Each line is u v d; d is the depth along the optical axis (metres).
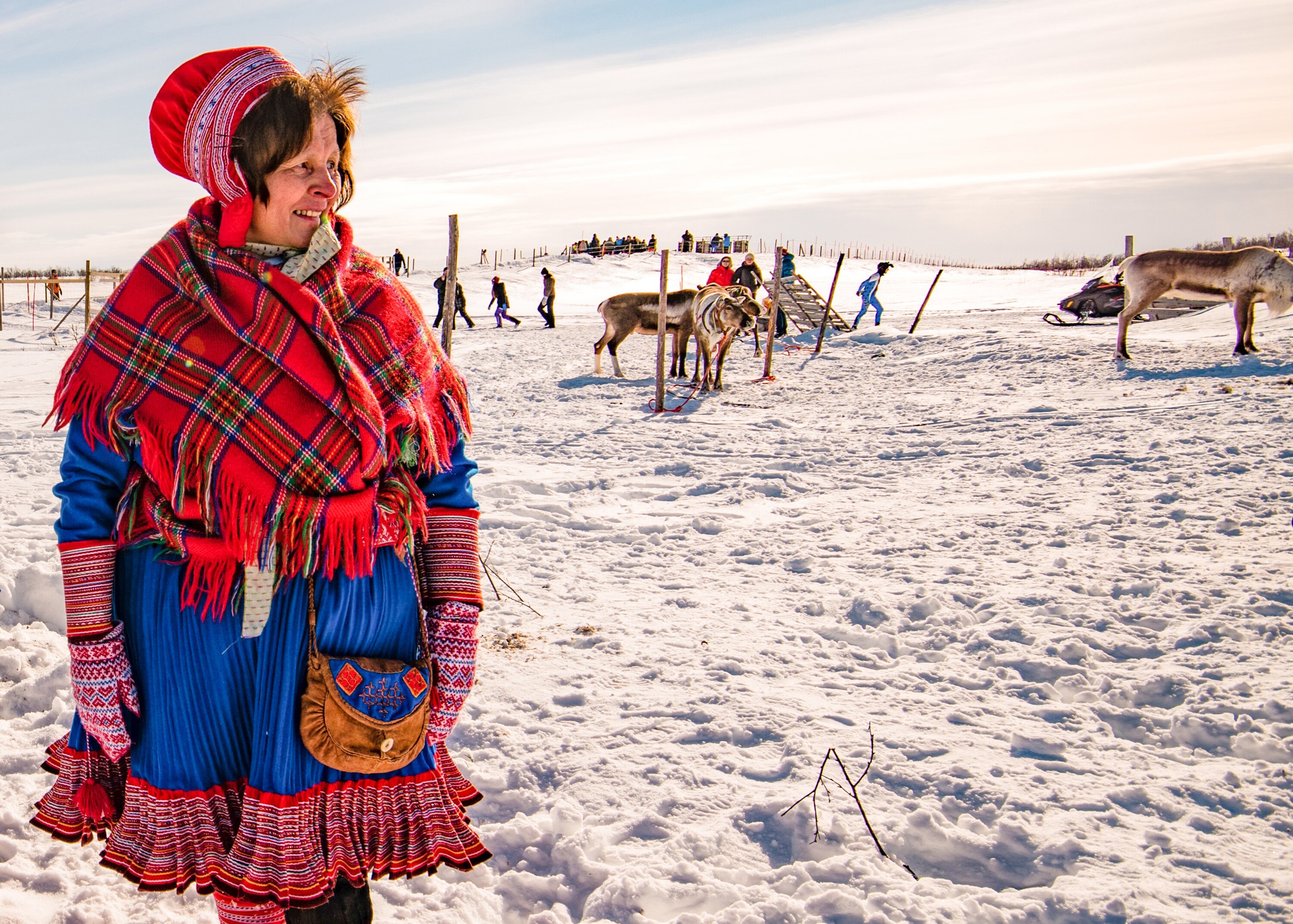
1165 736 3.50
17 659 3.80
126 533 1.71
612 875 2.62
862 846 2.78
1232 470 7.57
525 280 52.78
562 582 5.39
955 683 4.00
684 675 4.01
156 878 1.74
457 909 2.47
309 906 1.72
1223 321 18.33
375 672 1.74
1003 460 8.59
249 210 1.67
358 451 1.67
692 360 19.11
